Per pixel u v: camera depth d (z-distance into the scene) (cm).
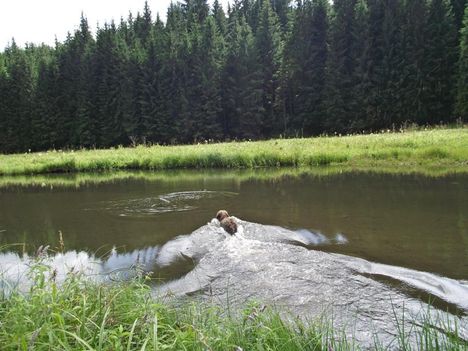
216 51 4891
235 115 4875
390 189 1180
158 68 5028
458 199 1005
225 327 375
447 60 3912
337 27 4234
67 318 346
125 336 340
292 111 4747
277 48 4925
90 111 5319
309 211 959
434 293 509
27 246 782
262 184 1388
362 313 463
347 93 4200
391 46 3972
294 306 485
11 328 333
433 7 3909
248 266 609
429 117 3962
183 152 2245
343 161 1808
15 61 5797
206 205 1086
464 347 356
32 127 5609
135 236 820
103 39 5384
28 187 1634
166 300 509
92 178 1855
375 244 702
